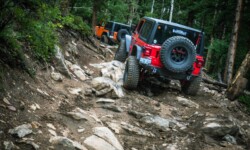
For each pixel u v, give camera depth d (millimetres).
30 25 5465
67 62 8367
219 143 5840
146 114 6438
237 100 10297
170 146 5289
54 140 4059
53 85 6375
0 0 4629
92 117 5379
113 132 5320
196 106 8008
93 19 19516
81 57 10102
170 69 7840
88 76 8336
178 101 8133
